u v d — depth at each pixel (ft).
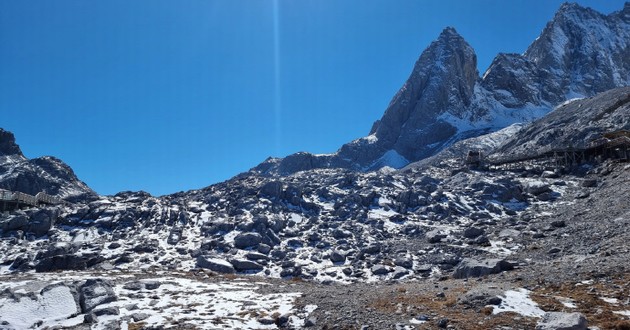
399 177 316.81
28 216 228.63
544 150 324.80
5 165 608.60
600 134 329.31
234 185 304.50
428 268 158.10
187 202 270.05
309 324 87.40
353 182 301.63
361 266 168.76
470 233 192.54
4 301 104.06
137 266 173.68
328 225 223.51
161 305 104.32
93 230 221.05
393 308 91.61
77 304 104.99
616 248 128.36
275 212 238.89
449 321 79.87
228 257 180.34
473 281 112.27
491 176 307.37
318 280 154.40
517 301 86.12
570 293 90.38
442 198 255.91
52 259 167.84
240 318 93.35
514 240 178.70
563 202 233.96
